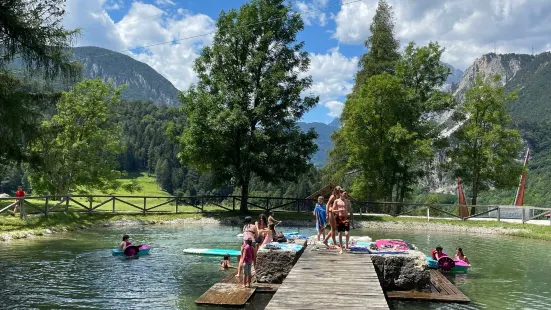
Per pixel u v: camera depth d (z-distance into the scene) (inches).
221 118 1307.8
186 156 1401.3
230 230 1098.1
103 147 1387.8
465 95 1541.6
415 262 512.7
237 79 1389.0
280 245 565.3
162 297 462.0
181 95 1407.5
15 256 672.4
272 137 1392.7
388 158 1486.2
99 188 1387.8
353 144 1526.8
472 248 874.8
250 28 1387.8
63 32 646.5
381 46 1934.1
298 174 1446.9
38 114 691.4
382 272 518.9
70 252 717.9
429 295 489.4
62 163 1264.8
